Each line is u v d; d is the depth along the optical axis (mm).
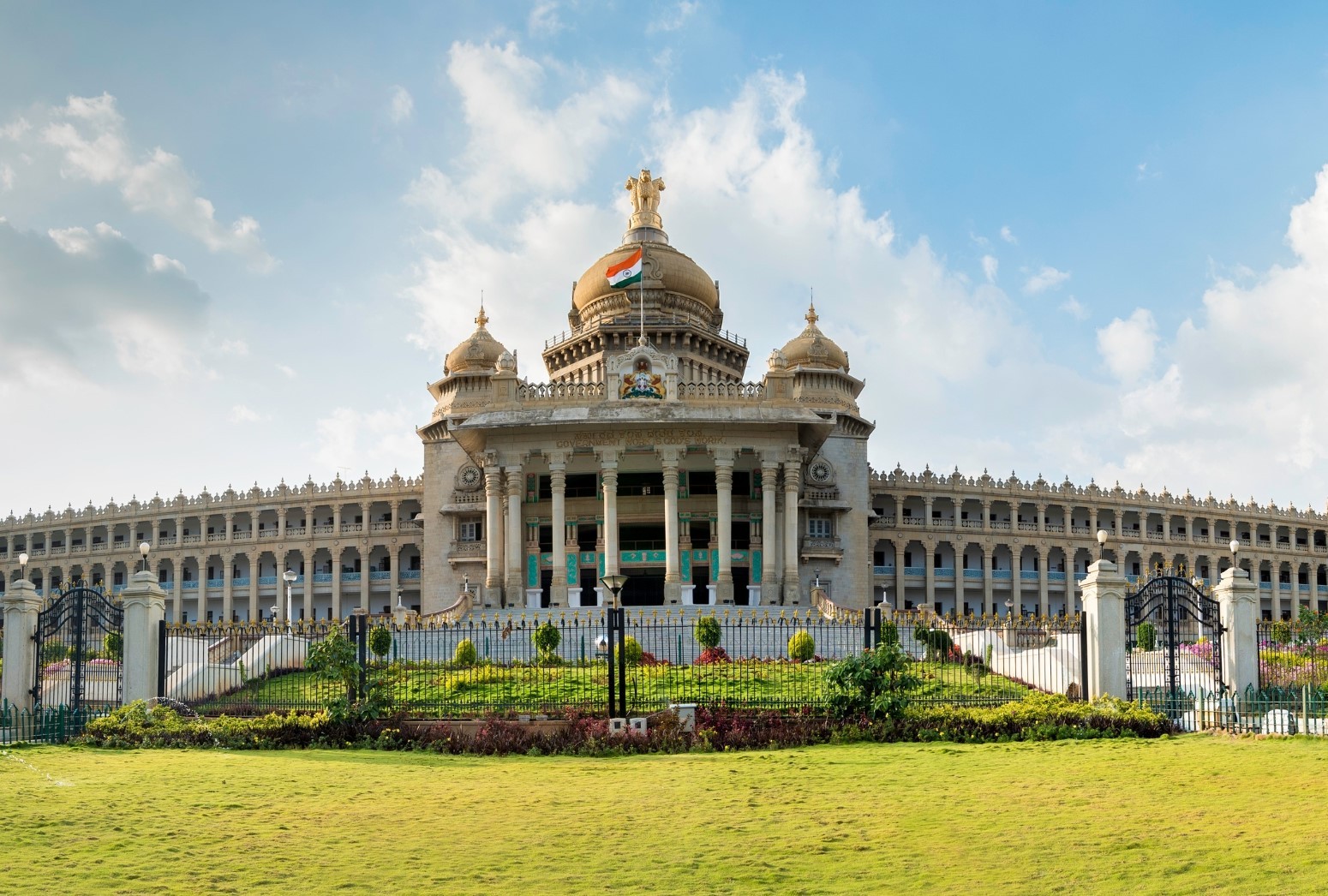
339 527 106375
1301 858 16516
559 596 71875
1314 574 122750
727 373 94688
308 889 15953
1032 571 107812
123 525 116312
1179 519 116250
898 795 22656
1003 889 15531
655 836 19141
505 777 25922
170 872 16938
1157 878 15820
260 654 45250
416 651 54094
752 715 32594
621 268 75562
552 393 73938
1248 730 31125
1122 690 34969
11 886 16156
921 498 105000
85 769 27078
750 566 77250
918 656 49594
